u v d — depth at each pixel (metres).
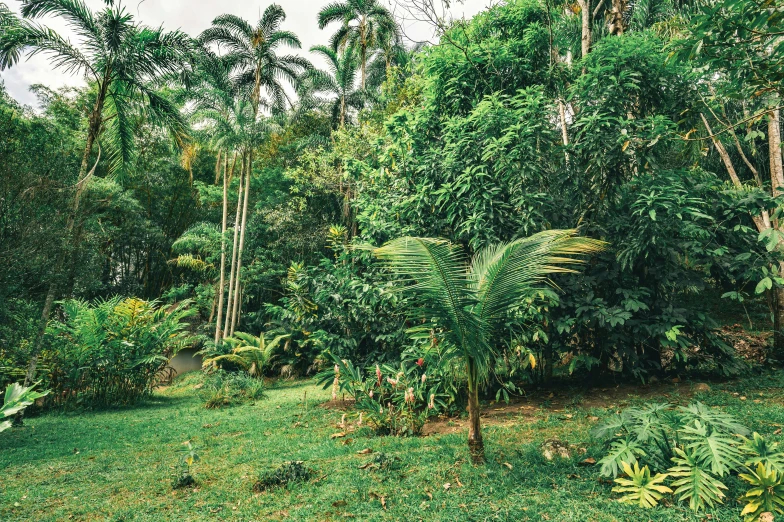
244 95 17.11
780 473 2.65
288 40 16.91
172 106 9.66
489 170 6.80
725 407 5.20
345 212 18.00
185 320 19.28
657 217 6.11
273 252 18.14
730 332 10.15
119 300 10.57
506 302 3.68
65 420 7.95
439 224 7.31
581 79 6.82
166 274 23.34
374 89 20.86
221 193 18.08
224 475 4.19
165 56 8.95
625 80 6.63
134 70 8.81
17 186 6.73
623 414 3.71
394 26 20.77
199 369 15.41
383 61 22.34
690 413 3.44
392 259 3.57
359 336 8.48
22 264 6.61
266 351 12.60
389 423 5.38
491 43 7.42
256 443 5.42
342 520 2.96
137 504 3.58
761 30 3.44
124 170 10.13
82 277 7.91
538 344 7.14
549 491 3.16
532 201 6.32
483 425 5.37
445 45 7.61
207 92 14.28
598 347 7.14
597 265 6.96
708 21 3.37
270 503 3.37
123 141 9.83
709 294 13.08
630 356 6.62
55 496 3.93
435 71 7.79
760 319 11.20
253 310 20.09
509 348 6.16
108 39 8.43
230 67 16.61
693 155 9.02
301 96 19.67
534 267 3.52
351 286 7.82
